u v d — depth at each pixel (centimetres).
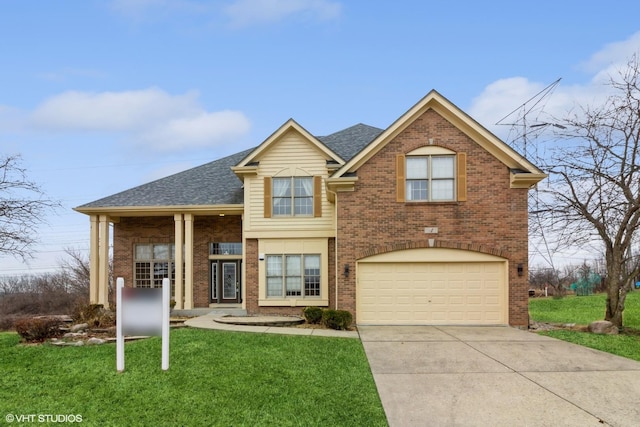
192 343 1108
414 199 1597
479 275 1568
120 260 2148
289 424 665
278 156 1908
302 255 1873
